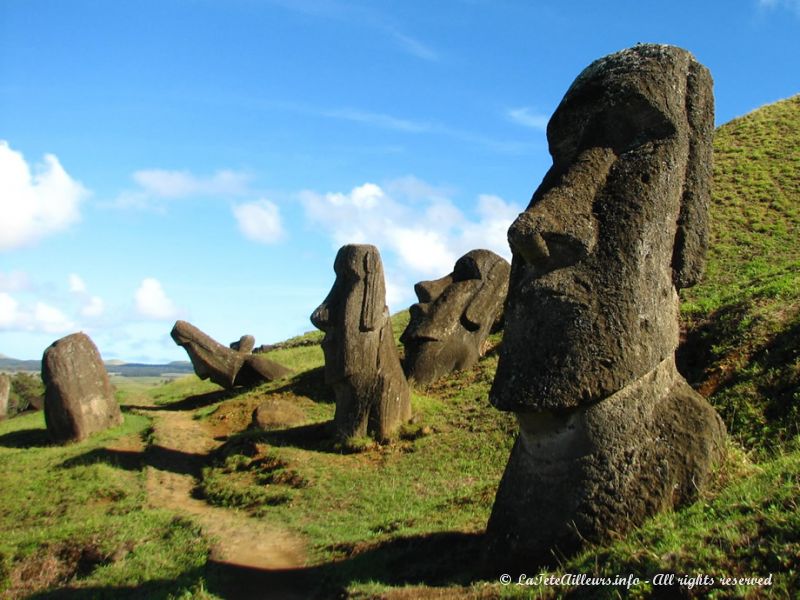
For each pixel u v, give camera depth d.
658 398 6.61
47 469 15.70
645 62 6.83
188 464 15.86
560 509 6.30
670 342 6.79
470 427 14.54
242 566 8.98
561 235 6.40
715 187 26.34
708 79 7.16
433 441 14.27
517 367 6.48
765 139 30.06
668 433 6.44
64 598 8.98
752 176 26.56
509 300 6.93
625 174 6.66
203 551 9.71
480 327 19.02
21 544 10.94
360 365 15.10
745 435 9.55
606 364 6.29
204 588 8.24
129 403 24.41
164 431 18.00
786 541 5.04
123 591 8.90
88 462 15.71
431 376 18.16
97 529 11.14
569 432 6.42
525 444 6.72
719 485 6.32
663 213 6.68
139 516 11.82
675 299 7.00
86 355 19.28
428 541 8.11
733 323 12.99
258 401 20.14
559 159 7.22
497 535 6.66
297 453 14.54
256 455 14.83
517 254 6.98
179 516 11.59
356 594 6.79
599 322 6.34
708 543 5.32
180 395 25.70
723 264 20.02
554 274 6.51
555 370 6.30
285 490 12.80
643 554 5.45
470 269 19.42
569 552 6.18
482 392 16.50
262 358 23.47
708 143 7.09
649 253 6.57
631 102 6.73
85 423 18.73
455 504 10.20
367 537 9.17
